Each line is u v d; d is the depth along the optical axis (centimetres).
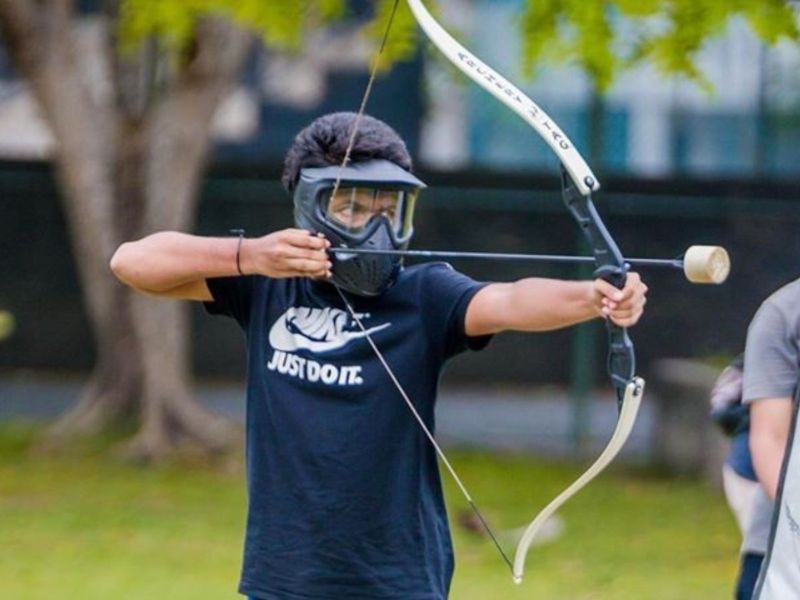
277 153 7944
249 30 4244
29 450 4556
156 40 4262
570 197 1183
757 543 1616
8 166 6406
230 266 1291
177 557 3222
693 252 1136
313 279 1307
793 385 1533
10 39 4297
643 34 3356
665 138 7419
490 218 6206
